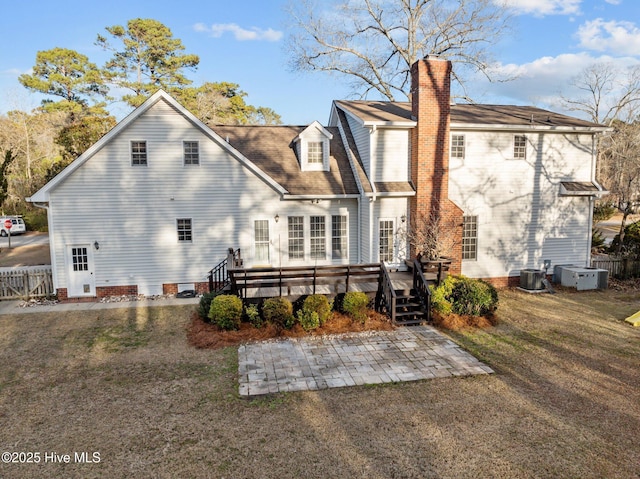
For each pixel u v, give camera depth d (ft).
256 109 179.93
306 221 55.57
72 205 49.98
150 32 135.23
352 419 23.53
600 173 125.29
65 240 50.24
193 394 26.55
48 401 25.81
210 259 53.47
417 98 51.08
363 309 39.75
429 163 51.26
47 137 141.79
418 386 27.68
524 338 37.01
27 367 31.01
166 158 51.26
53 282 51.42
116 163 50.31
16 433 22.31
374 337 36.76
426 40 93.35
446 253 50.39
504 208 56.70
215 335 36.32
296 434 22.06
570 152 58.23
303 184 55.52
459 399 25.88
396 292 42.70
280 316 37.22
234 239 53.88
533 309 46.47
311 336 36.83
